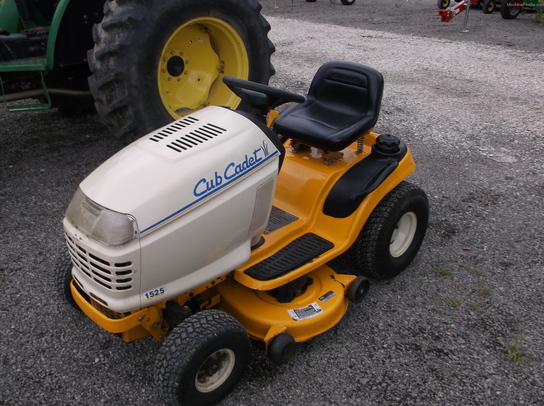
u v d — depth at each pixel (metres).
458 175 4.27
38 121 5.39
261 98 2.42
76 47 4.23
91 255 2.01
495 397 2.31
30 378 2.41
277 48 8.20
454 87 6.34
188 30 4.04
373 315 2.81
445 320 2.78
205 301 2.48
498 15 12.00
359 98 2.86
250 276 2.36
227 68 4.35
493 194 3.99
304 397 2.32
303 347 2.60
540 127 5.15
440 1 11.93
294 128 2.77
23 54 4.08
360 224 2.69
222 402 2.28
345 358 2.53
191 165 2.07
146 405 2.28
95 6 4.15
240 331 2.19
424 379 2.41
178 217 2.01
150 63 3.68
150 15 3.54
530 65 7.29
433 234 3.52
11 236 3.47
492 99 5.93
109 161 2.21
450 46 8.44
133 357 2.54
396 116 5.41
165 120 3.93
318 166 2.86
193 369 2.04
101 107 3.78
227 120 2.29
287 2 14.22
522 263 3.23
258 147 2.27
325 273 2.75
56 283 2.58
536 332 2.69
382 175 2.76
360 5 13.67
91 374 2.44
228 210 2.17
